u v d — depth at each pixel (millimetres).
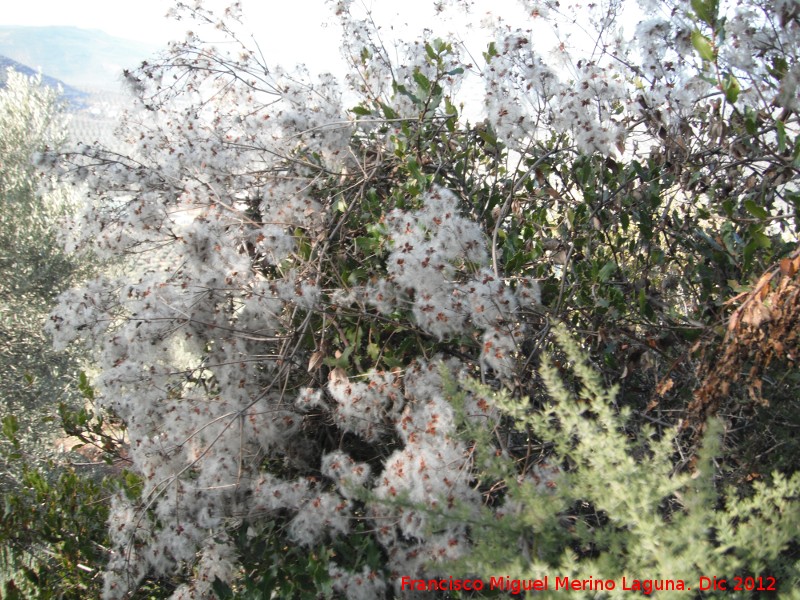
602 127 2564
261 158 3150
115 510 2436
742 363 1869
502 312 2160
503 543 1643
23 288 7574
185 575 2549
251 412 2449
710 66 2338
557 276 2934
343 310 2553
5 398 7121
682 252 2959
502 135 2660
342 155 3139
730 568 1439
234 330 2508
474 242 2307
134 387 2578
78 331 2646
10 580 2527
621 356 2525
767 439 2166
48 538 2676
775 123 2273
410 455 1992
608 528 1581
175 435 2496
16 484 4629
